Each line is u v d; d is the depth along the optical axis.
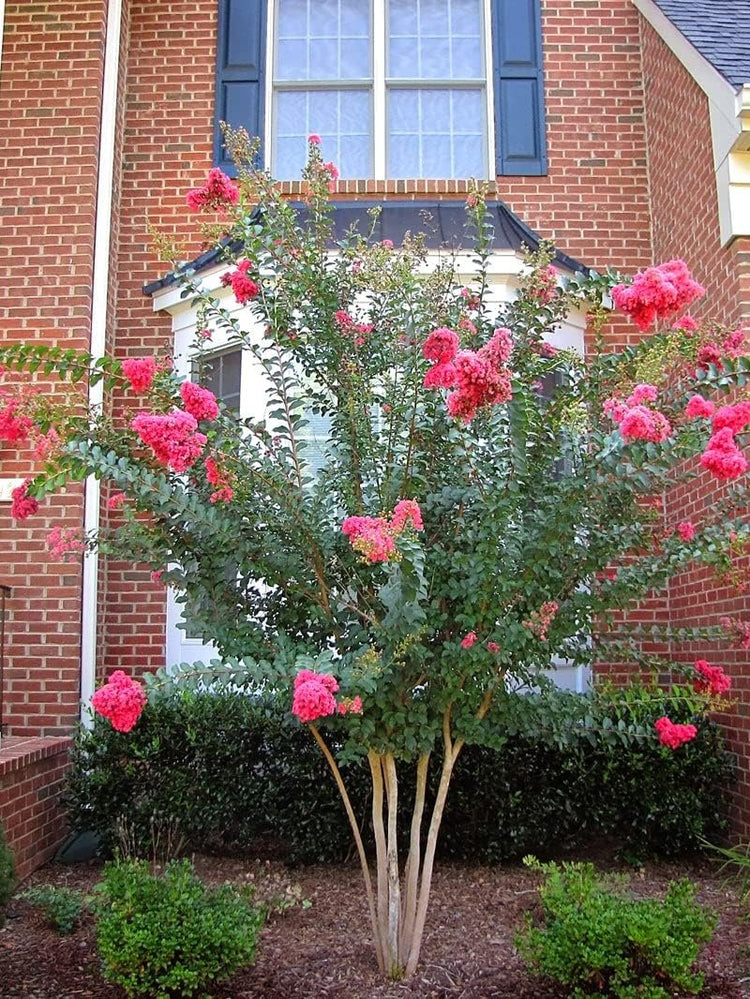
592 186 7.29
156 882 3.63
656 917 3.28
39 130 6.76
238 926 3.45
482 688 3.66
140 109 7.41
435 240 6.46
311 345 3.90
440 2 7.89
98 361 3.70
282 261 3.77
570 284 3.81
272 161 7.52
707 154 5.91
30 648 6.07
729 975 3.60
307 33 7.84
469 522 3.63
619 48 7.52
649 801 5.20
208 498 3.69
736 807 5.32
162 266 7.17
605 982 3.28
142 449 3.77
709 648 5.83
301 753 5.30
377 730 3.58
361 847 3.77
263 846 5.67
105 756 5.40
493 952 3.89
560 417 3.63
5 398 3.65
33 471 6.22
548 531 3.43
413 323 3.58
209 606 3.69
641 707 4.14
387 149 7.63
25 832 5.15
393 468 3.64
